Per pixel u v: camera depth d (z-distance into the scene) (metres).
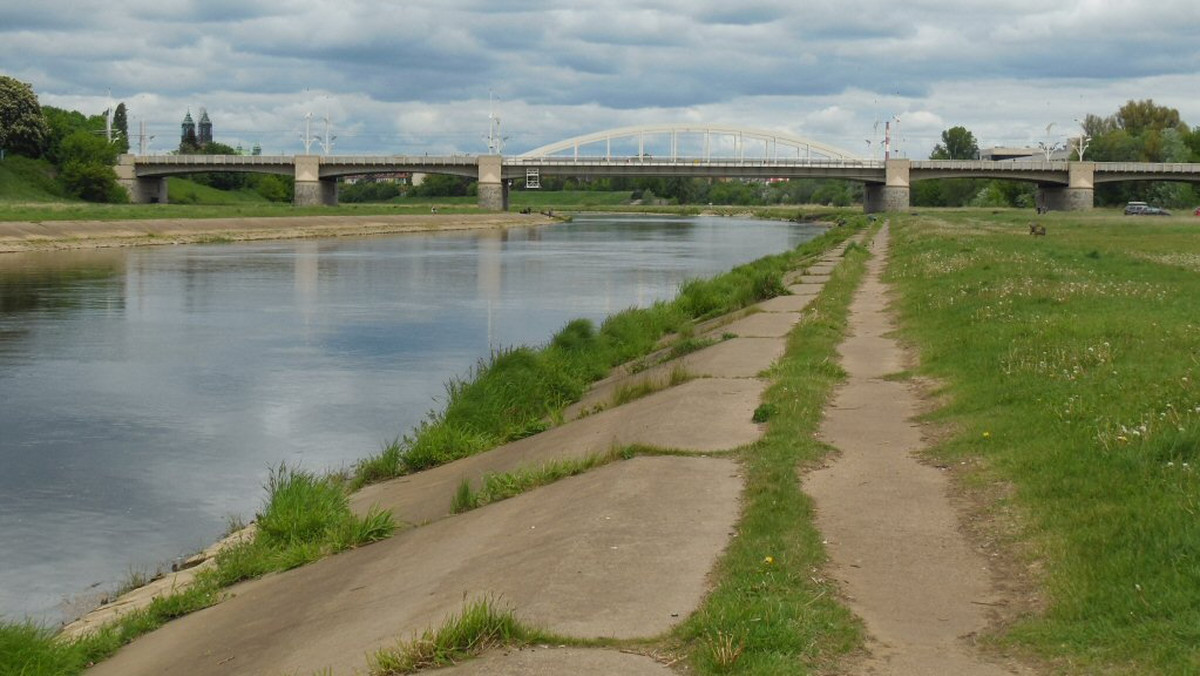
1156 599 8.64
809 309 33.91
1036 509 11.61
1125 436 13.20
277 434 24.67
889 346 26.38
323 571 13.67
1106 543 10.04
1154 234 75.81
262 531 16.08
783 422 16.64
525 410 23.59
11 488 20.48
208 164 167.75
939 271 43.31
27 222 89.06
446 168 170.12
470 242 106.81
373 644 9.72
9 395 28.95
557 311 47.28
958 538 11.31
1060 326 23.47
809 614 9.05
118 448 23.48
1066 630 8.59
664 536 11.43
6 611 14.53
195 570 15.48
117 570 16.22
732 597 9.33
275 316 45.47
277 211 133.88
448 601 10.38
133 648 12.28
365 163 168.38
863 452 15.27
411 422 25.73
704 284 45.53
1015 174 161.25
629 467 14.60
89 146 163.88
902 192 164.88
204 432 24.89
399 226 131.00
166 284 59.16
